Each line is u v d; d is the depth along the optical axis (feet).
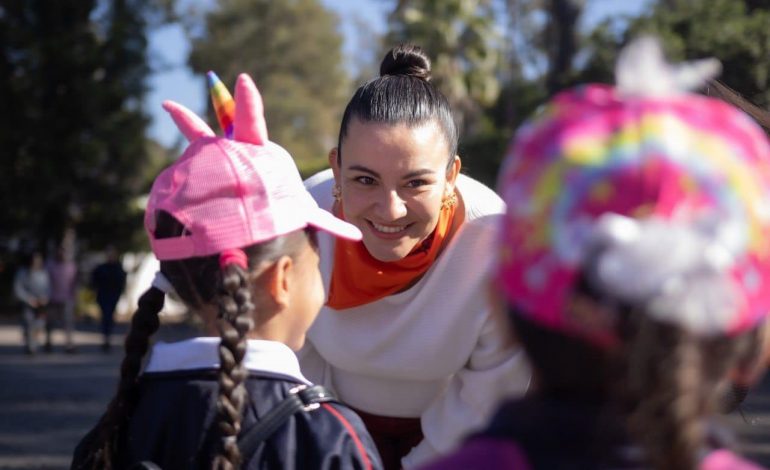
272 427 5.88
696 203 3.70
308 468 5.79
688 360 3.61
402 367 8.46
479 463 4.04
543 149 4.00
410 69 8.39
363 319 8.45
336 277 8.31
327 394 6.17
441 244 8.24
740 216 3.72
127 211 75.87
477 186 8.68
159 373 6.17
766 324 3.87
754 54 35.91
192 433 5.89
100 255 79.20
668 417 3.59
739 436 4.19
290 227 6.21
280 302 6.23
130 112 75.66
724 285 3.64
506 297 4.09
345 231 6.54
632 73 4.04
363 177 7.91
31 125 72.84
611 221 3.69
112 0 76.79
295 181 6.44
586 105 4.04
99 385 37.37
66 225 74.84
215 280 6.06
